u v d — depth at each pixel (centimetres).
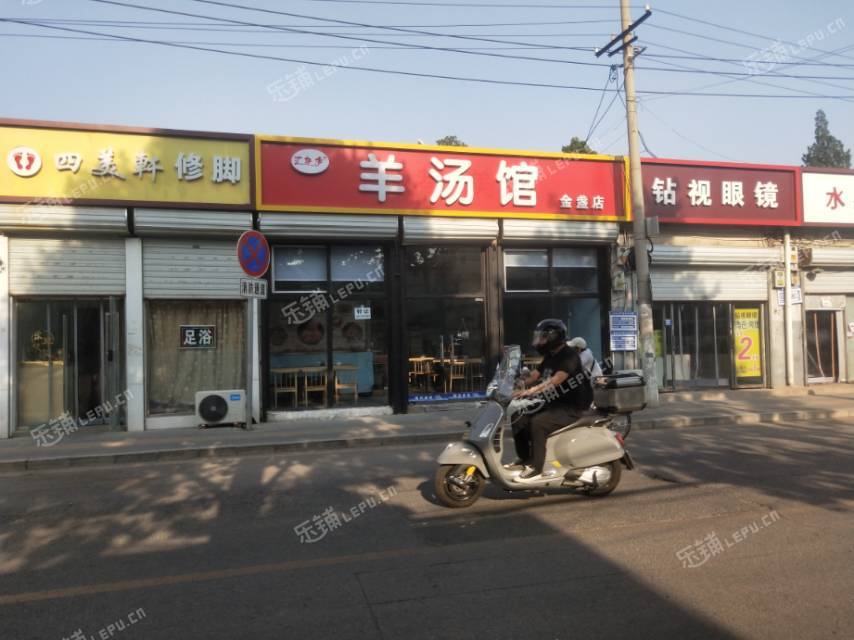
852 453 869
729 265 1521
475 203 1298
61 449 961
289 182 1198
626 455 657
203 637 361
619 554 484
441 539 530
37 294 1114
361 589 425
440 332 1327
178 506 656
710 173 1483
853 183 1588
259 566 473
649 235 1375
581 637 355
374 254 1297
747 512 588
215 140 1166
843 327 1652
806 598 400
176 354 1193
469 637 356
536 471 623
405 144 1259
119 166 1121
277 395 1236
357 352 1282
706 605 393
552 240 1361
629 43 1321
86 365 1148
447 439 1064
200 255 1187
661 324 1517
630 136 1325
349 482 755
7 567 480
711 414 1204
